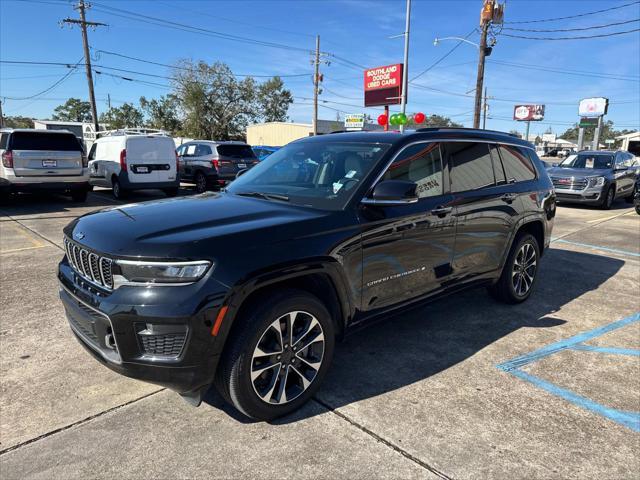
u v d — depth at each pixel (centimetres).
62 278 304
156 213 306
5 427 276
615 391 327
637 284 588
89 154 1557
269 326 270
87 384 326
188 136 6188
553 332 429
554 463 251
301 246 281
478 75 2364
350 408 301
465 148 417
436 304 502
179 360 245
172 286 244
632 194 1530
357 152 362
